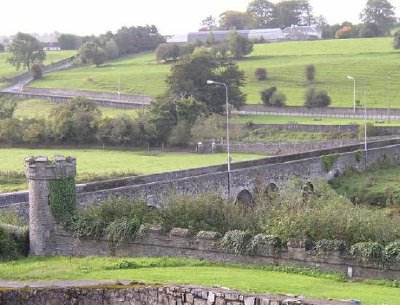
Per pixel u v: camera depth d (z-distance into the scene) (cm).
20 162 12325
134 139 15400
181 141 15300
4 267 5050
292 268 4903
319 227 5184
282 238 5100
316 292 4041
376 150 11638
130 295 3888
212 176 8356
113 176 10612
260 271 4884
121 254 5675
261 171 9144
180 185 7844
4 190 9325
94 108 16338
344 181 10631
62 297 4019
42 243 5966
